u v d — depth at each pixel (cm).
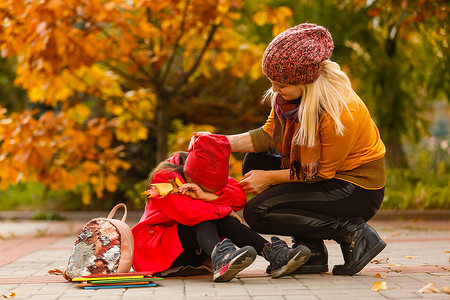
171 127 1952
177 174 615
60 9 1141
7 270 759
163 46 1466
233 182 638
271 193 611
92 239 607
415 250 907
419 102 2297
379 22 1741
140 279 579
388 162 2188
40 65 1236
